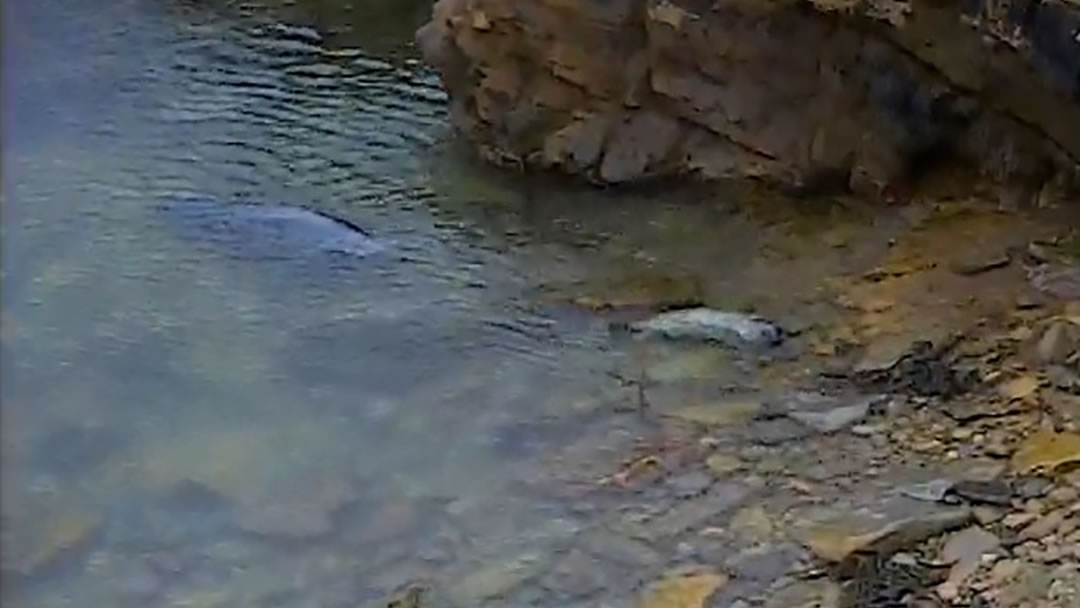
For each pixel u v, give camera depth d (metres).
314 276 7.59
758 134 8.12
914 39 7.52
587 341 6.75
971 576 4.69
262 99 10.16
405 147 9.31
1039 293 6.67
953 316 6.57
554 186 8.59
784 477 5.49
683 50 8.12
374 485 5.74
